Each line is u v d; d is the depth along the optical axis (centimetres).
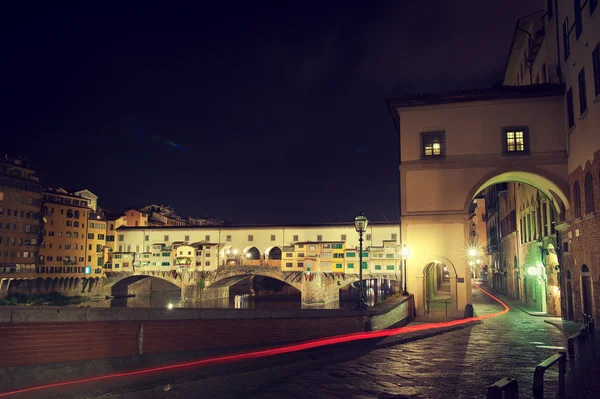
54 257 8394
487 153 2631
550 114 2569
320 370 1073
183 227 9044
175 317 1025
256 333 1198
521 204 3928
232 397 832
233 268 8538
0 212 7412
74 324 859
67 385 793
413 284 2653
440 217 2659
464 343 1577
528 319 2534
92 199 10300
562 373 654
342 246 7919
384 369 1101
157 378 868
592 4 1962
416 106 2748
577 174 2286
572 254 2345
